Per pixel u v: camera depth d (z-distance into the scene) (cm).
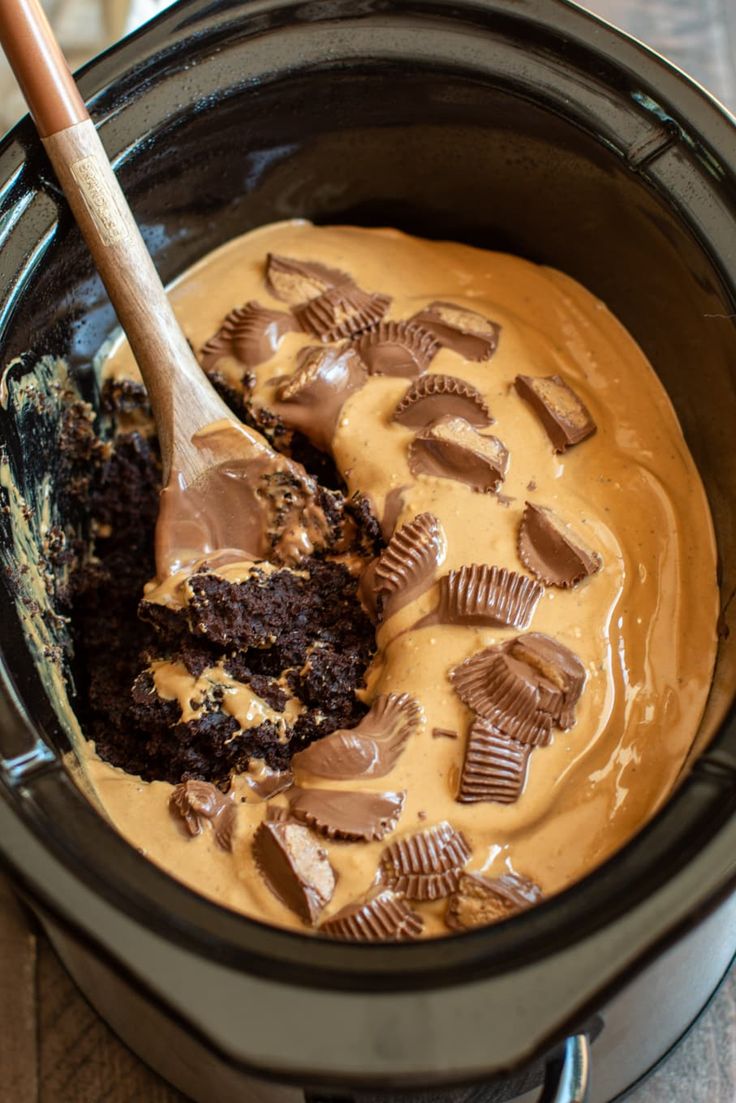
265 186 74
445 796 63
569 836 63
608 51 68
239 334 73
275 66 69
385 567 67
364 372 71
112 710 69
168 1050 63
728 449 67
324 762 63
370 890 62
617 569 68
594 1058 63
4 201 66
